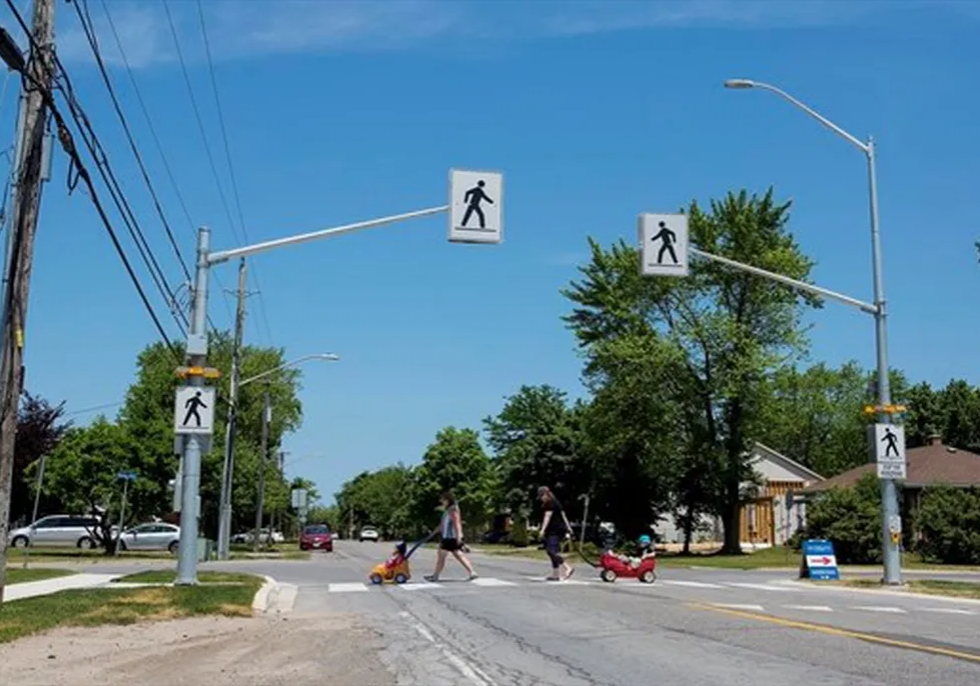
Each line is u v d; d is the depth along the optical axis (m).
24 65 15.19
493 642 12.97
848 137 25.31
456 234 19.52
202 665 11.34
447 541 23.41
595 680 10.22
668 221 23.42
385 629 14.39
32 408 52.81
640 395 50.66
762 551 53.41
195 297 20.05
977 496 39.66
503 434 79.62
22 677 10.55
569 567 24.05
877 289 25.19
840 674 10.47
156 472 45.91
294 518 124.25
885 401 24.81
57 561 37.16
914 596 21.61
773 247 50.22
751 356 49.00
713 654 11.85
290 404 85.62
